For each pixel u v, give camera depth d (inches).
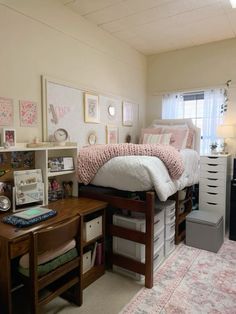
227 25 121.6
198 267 91.0
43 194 83.1
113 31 128.6
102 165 88.2
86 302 71.2
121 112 143.6
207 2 101.0
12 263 62.1
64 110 104.7
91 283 80.8
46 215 69.2
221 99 141.9
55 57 100.0
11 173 81.7
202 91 149.2
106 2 101.0
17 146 82.1
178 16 112.7
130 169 80.8
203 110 147.7
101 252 85.9
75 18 108.9
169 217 101.3
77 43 110.7
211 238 103.9
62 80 102.9
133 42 143.5
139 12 109.2
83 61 114.6
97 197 90.9
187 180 109.6
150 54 163.3
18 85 86.0
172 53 156.8
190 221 108.7
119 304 70.4
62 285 63.2
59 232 57.1
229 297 73.4
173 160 87.5
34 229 61.0
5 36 81.4
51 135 98.6
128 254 86.0
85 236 78.9
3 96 81.4
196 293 75.3
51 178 95.0
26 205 80.8
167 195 83.1
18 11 85.0
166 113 160.2
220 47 141.0
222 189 124.5
